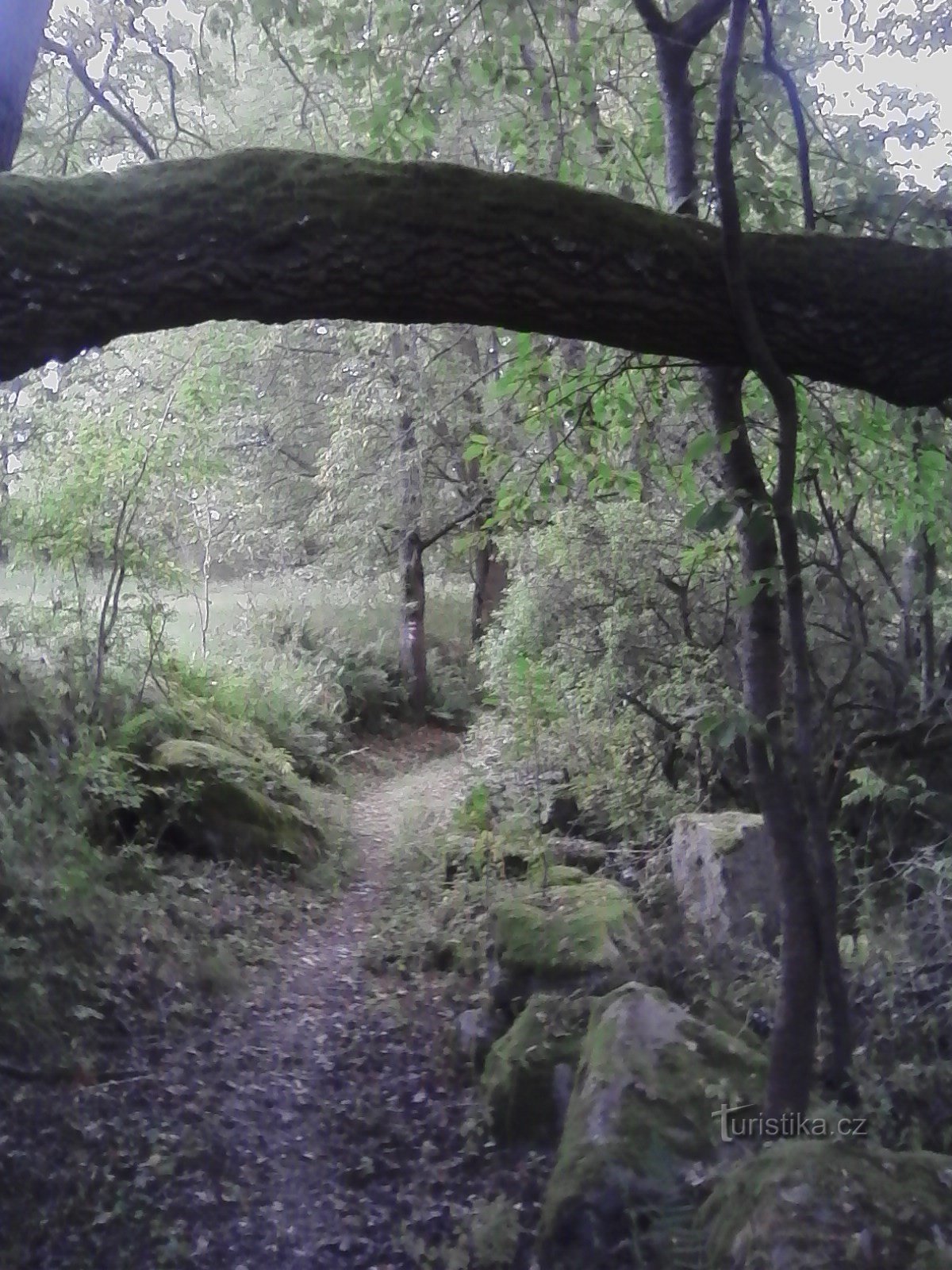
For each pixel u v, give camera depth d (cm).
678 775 1080
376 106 595
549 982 670
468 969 844
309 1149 589
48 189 303
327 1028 755
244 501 1970
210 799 1098
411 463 1986
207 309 324
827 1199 349
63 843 826
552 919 724
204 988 782
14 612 1141
